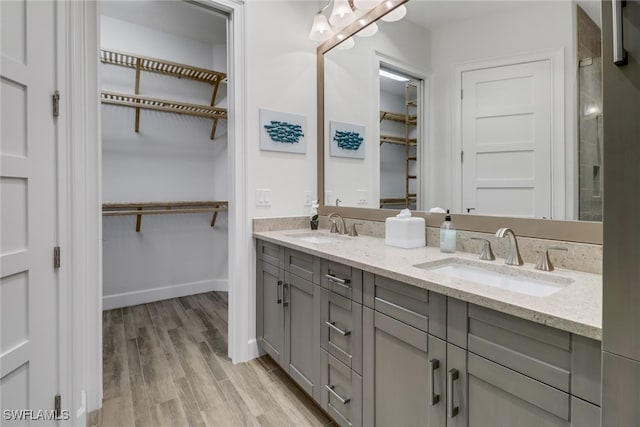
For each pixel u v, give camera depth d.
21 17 1.10
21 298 1.10
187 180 3.58
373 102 2.10
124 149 3.21
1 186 1.03
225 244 3.81
